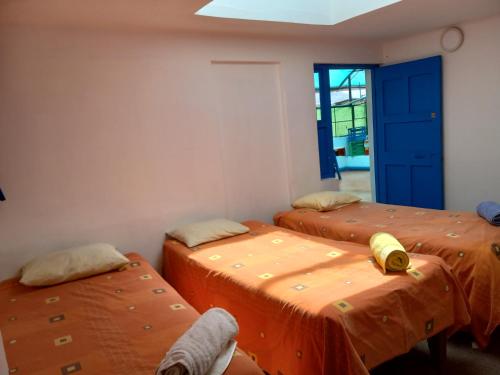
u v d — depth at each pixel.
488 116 3.92
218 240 3.15
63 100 2.83
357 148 10.57
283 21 3.26
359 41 4.46
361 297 1.87
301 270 2.33
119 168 3.07
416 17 3.55
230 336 1.64
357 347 1.74
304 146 4.11
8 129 2.66
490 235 2.54
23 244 2.76
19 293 2.43
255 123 3.79
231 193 3.68
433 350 2.25
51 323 2.01
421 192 4.55
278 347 1.99
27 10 2.41
